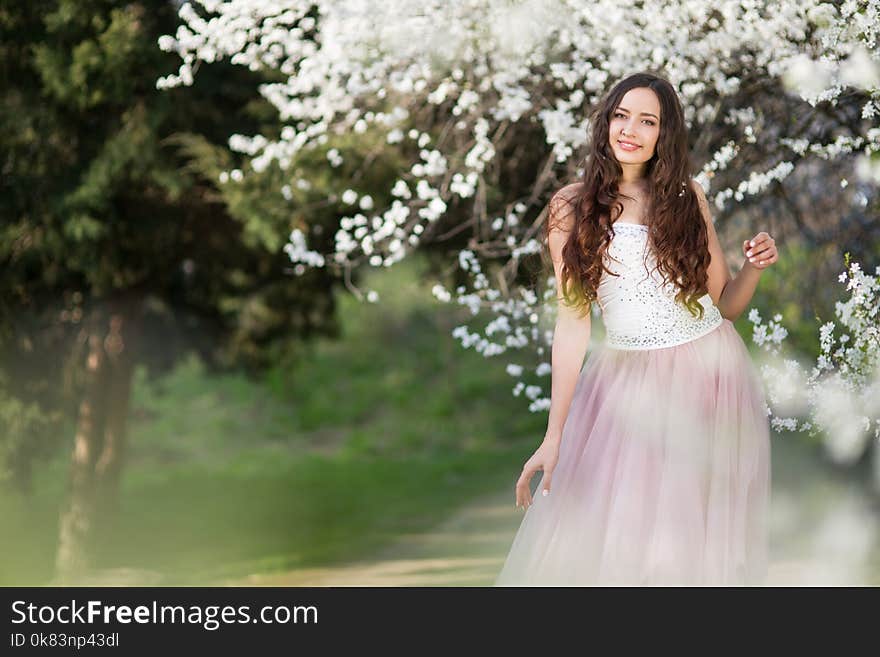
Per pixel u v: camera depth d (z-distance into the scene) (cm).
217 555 1173
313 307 1245
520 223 617
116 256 941
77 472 1116
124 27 807
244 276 1170
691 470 327
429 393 2331
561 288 337
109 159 861
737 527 328
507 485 1546
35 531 1356
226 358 1317
